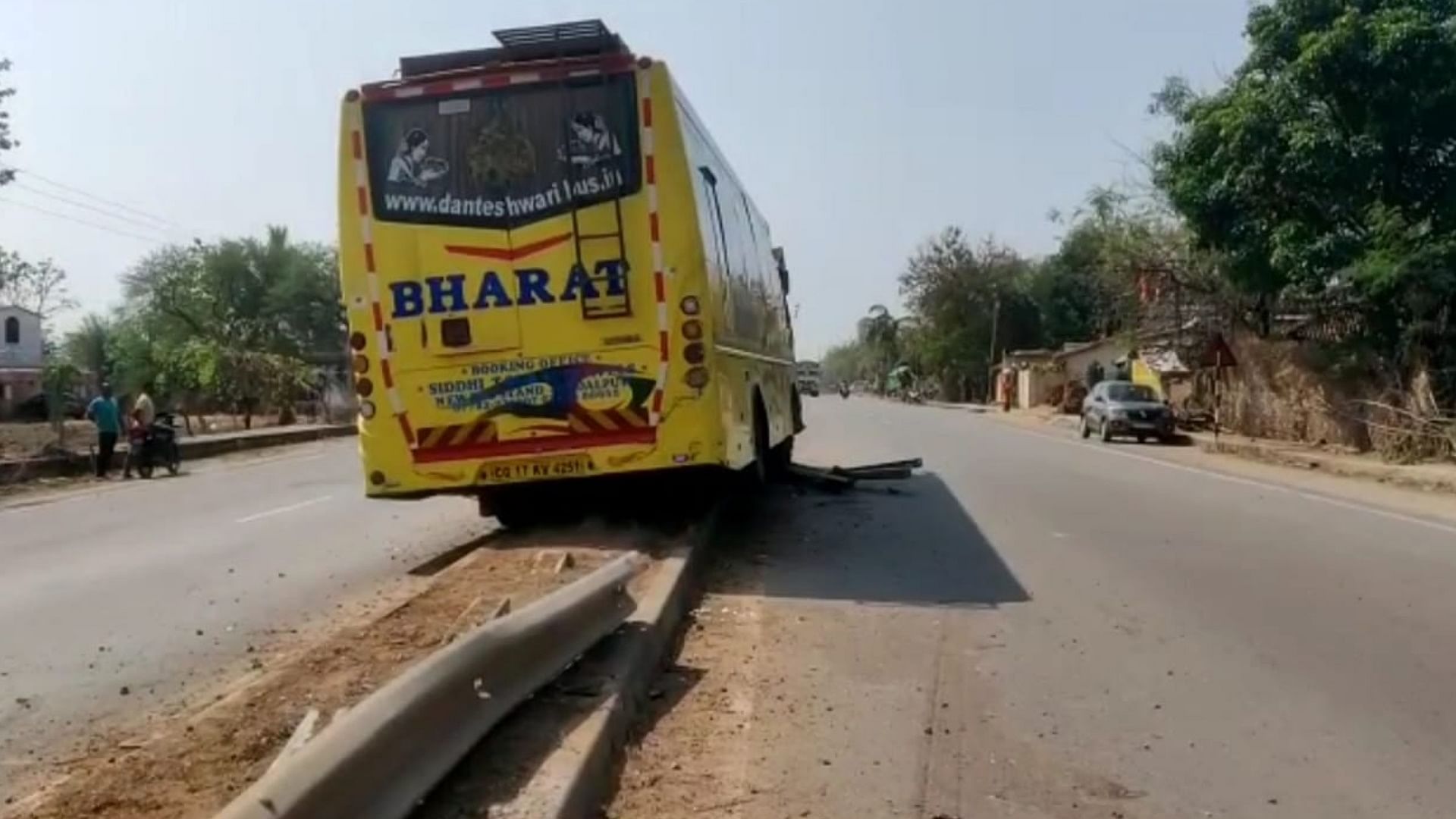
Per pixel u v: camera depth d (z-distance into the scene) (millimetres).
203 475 26266
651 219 10547
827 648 8266
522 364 10648
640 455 10617
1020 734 6410
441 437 10719
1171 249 37781
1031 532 14250
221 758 5156
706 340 10594
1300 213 28234
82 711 6766
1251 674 7641
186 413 42688
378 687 6168
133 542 14453
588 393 10625
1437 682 7453
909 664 7863
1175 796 5531
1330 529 14711
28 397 63875
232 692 6531
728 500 15102
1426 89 26234
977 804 5418
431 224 10656
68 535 15484
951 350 98375
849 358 183875
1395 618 9328
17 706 6879
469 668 5258
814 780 5668
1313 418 31531
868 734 6375
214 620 9305
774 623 9023
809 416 57875
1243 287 30047
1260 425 35031
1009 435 39250
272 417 49625
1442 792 5598
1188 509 16859
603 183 10570
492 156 10609
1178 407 40500
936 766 5898
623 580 7801
